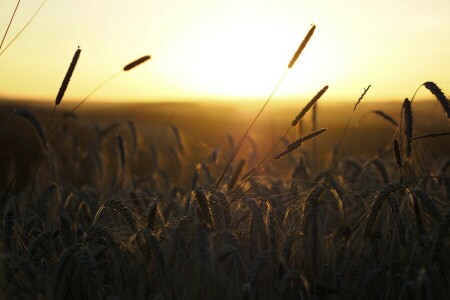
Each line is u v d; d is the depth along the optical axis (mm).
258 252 3672
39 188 6250
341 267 3893
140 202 4895
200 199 3559
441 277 3555
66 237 4137
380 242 3963
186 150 8391
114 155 7738
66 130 8273
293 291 3443
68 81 4273
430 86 4105
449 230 3541
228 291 3451
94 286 3619
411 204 3928
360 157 7859
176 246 3635
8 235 3732
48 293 3215
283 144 8227
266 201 4137
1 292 3303
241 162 4582
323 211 4145
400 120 4250
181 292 3510
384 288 3730
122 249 3799
